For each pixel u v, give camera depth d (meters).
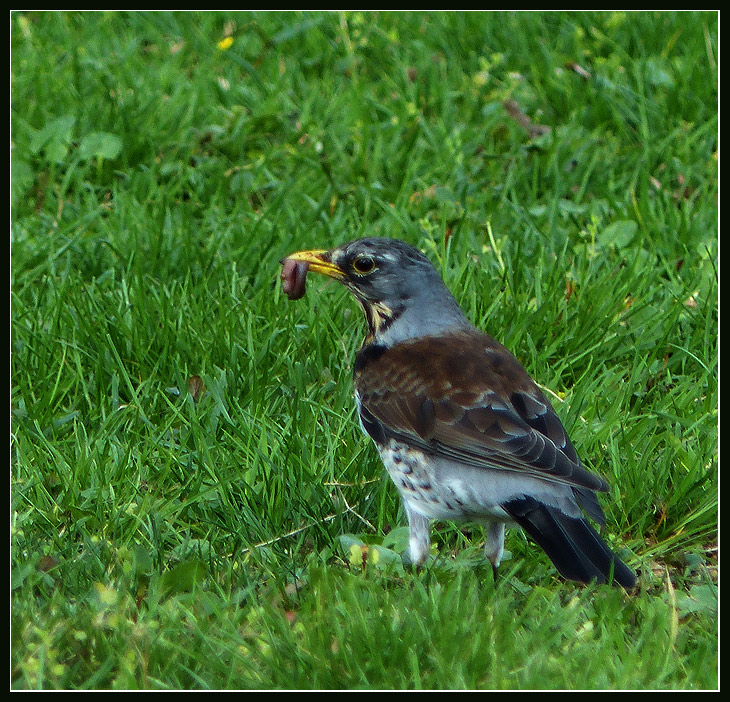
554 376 11.12
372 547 8.61
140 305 11.66
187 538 8.89
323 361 11.37
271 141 15.83
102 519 9.12
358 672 7.39
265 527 9.15
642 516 9.53
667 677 7.53
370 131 15.73
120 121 15.44
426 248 13.27
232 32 18.58
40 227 13.73
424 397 8.66
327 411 10.48
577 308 11.94
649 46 18.17
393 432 8.76
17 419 10.36
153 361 11.20
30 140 15.23
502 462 8.23
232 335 11.22
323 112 16.47
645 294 12.38
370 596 8.06
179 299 11.96
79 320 11.48
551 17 19.05
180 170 14.74
